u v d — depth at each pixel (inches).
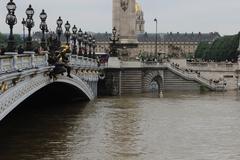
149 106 3747.5
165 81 5561.0
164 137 2347.4
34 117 2874.0
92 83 4173.2
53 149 2011.6
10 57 1706.4
